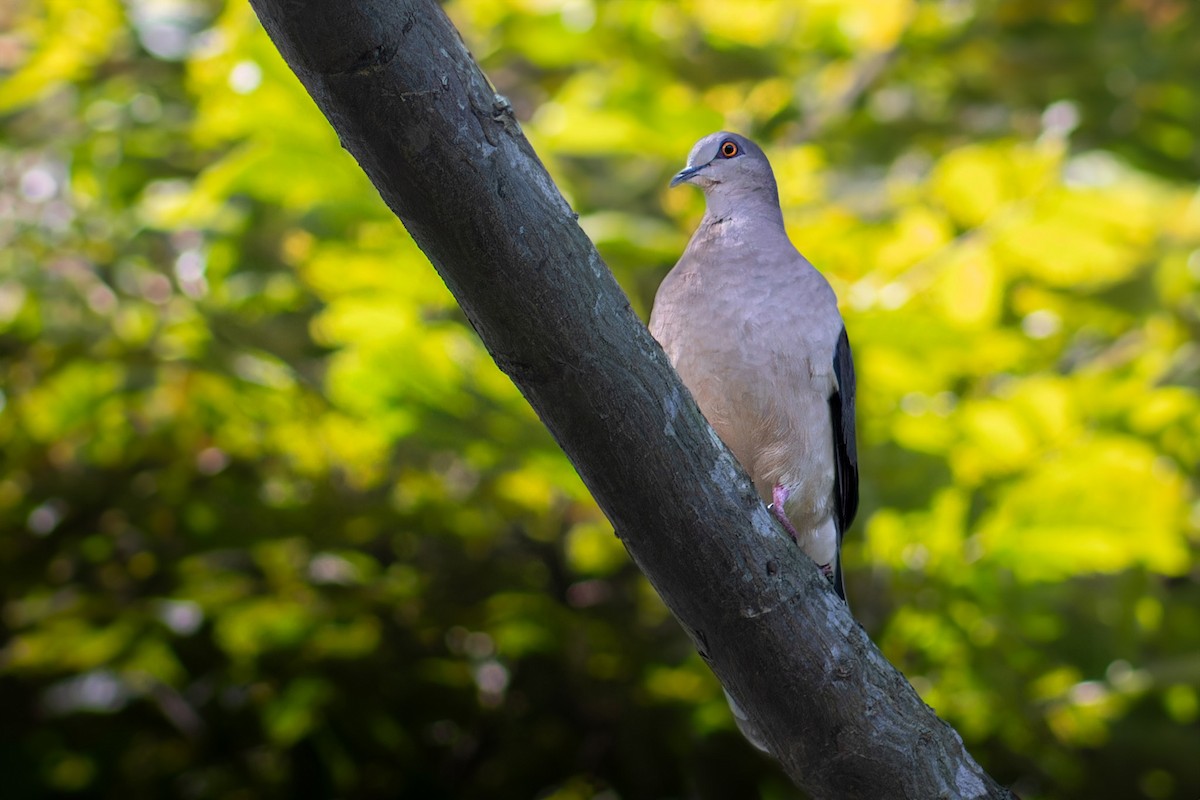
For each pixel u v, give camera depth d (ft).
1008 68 38.14
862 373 31.50
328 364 34.71
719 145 24.63
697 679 34.50
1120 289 33.42
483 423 30.14
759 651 14.84
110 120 35.32
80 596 35.47
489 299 13.10
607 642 36.50
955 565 31.07
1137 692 33.35
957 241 32.19
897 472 30.63
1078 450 29.01
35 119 37.68
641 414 13.76
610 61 36.37
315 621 34.06
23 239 35.32
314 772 38.22
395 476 36.78
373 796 38.47
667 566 14.58
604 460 13.94
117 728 37.55
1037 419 29.99
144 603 34.19
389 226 29.91
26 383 35.01
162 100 36.19
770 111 37.14
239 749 37.86
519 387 13.84
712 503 14.25
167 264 34.99
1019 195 32.48
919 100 38.93
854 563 34.45
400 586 35.29
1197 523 33.73
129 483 36.60
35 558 36.81
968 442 30.83
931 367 31.07
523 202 12.78
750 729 17.43
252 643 34.60
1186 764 34.60
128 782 38.09
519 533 39.29
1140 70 35.73
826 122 37.35
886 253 32.60
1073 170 35.58
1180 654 35.09
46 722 37.42
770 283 21.63
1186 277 32.73
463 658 36.73
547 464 30.48
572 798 38.78
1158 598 34.73
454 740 38.55
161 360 33.53
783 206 34.83
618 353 13.56
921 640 33.04
